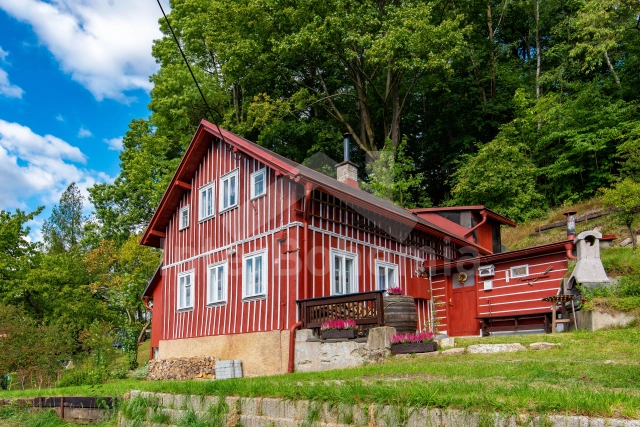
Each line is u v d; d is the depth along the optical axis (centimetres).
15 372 2033
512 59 4028
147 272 2898
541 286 1664
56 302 2942
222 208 1750
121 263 3028
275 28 3198
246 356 1522
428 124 4069
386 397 586
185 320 1819
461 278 1892
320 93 3497
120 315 3278
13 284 2933
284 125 3219
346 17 2861
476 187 2944
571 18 3306
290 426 650
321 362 1285
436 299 1950
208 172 1853
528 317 1659
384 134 3384
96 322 2533
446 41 2867
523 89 3338
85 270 3225
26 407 1223
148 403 884
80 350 2439
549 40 3947
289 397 675
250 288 1570
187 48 3381
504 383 695
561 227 2480
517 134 3241
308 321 1384
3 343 1964
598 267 1440
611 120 2827
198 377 1642
